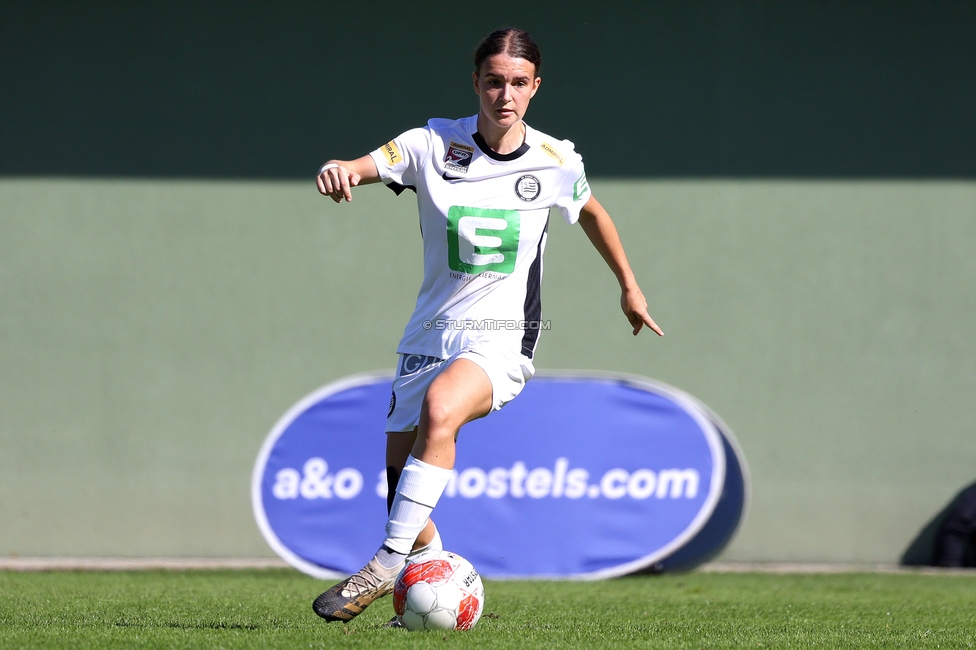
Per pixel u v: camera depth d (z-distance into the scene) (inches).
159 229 1157.7
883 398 1152.8
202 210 1159.0
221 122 1158.3
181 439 1149.7
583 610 656.4
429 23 1157.1
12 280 1152.8
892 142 1160.8
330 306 1157.7
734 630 538.6
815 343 1157.1
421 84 1157.1
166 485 1148.5
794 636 514.0
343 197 470.3
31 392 1149.7
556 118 1155.3
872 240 1158.3
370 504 1015.0
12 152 1154.0
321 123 1158.3
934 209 1159.6
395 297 1159.6
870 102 1160.8
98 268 1155.9
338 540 1006.4
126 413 1150.3
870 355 1156.5
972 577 1027.9
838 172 1161.4
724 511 1124.5
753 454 1151.0
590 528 1023.0
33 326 1151.6
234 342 1154.0
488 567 1015.6
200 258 1157.7
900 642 494.3
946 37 1159.6
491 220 482.9
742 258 1157.7
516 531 1023.0
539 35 1156.5
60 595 716.7
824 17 1162.0
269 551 1149.7
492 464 1034.1
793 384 1153.4
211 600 683.4
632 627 546.0
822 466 1149.7
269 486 1011.3
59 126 1155.3
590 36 1157.7
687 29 1159.0
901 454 1150.3
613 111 1158.3
